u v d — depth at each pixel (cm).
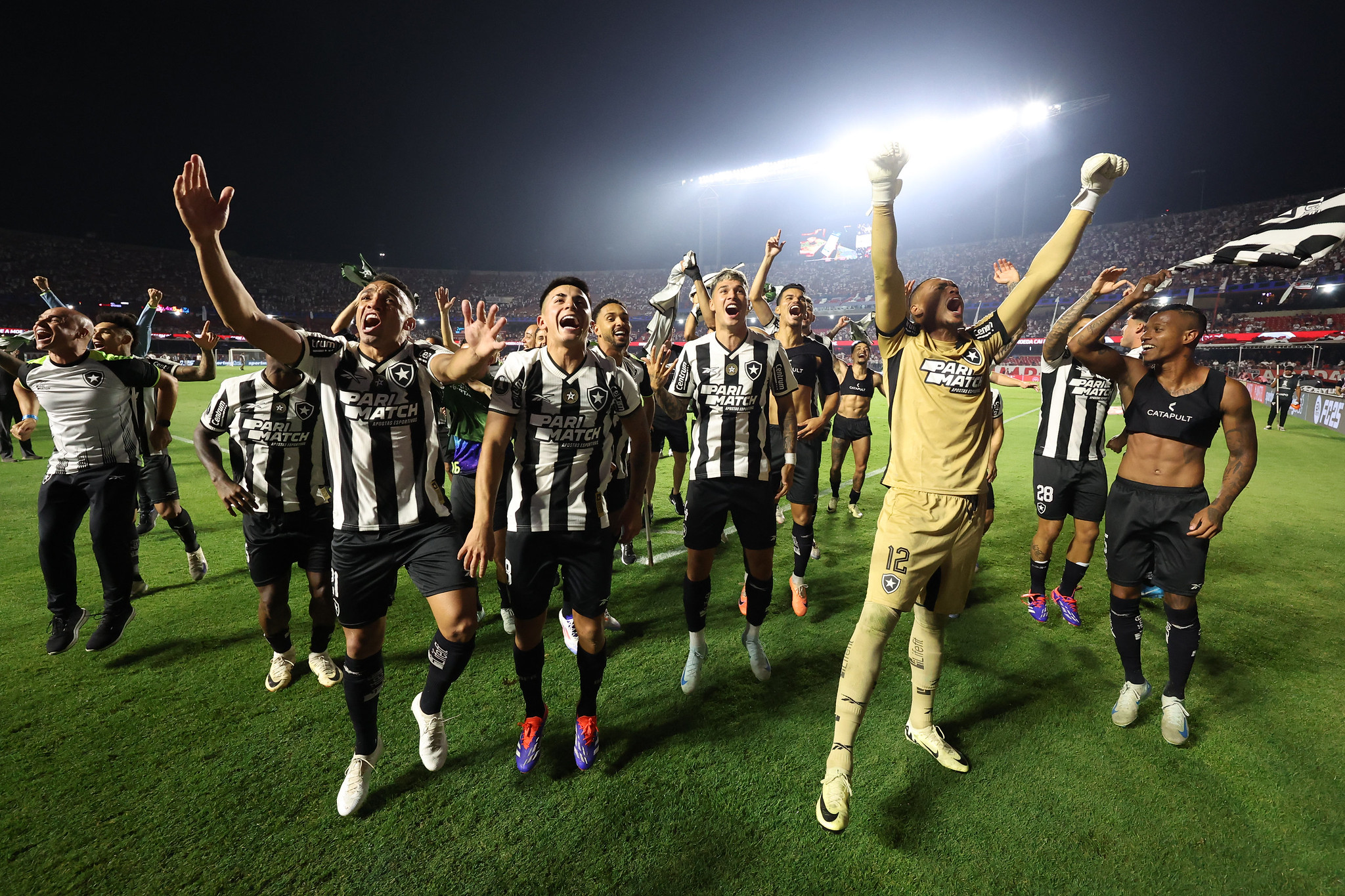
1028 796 222
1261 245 261
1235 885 186
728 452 284
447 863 195
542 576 233
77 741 252
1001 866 193
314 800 221
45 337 301
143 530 535
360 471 221
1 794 221
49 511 316
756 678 304
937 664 243
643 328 5025
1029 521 608
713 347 288
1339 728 263
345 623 221
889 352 239
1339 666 318
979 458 226
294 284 5212
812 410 389
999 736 257
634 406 238
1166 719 255
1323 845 201
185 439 1062
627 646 340
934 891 185
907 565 221
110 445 324
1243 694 290
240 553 496
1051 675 309
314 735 257
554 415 222
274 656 308
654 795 224
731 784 229
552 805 219
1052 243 213
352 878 189
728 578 446
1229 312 3206
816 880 189
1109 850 199
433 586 225
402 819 212
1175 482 258
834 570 465
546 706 281
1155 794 223
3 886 185
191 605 392
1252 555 496
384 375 221
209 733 258
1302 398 1568
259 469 268
